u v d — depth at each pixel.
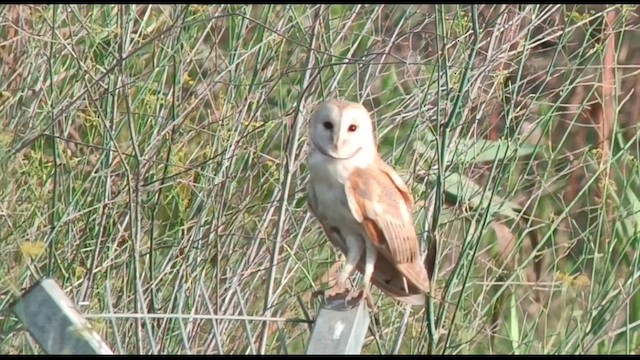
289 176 10.31
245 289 11.05
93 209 11.09
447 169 11.04
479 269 12.41
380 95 12.26
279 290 10.70
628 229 11.98
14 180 10.92
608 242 11.12
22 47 12.05
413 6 12.47
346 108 8.86
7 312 9.93
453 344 10.65
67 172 11.17
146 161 10.70
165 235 11.04
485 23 11.09
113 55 11.59
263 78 11.39
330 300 8.53
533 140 13.23
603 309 10.37
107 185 11.05
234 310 10.80
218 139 11.23
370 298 8.70
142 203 11.20
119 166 11.84
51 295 7.23
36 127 11.33
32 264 10.27
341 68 11.19
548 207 12.88
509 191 11.28
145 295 10.72
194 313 10.16
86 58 11.56
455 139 10.94
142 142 11.45
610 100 14.12
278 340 10.95
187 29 11.58
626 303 10.27
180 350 10.37
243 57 11.20
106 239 11.17
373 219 8.79
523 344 10.79
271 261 10.15
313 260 11.26
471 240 10.08
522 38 11.87
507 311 12.28
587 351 10.17
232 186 11.02
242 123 11.14
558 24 12.39
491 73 11.10
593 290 10.74
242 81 11.52
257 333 10.92
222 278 10.99
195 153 11.42
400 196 8.99
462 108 10.92
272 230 11.53
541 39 12.17
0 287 9.95
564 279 10.54
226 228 11.11
